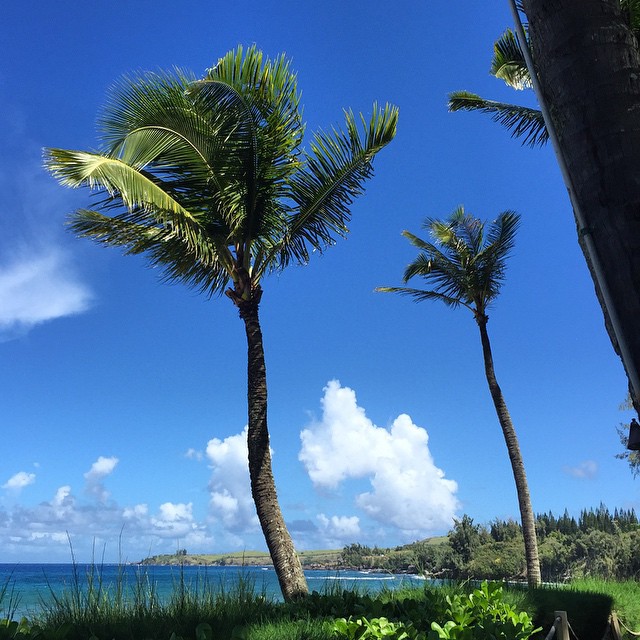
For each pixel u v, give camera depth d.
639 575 18.70
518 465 16.22
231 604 5.53
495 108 13.09
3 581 4.36
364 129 9.09
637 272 1.70
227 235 9.54
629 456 20.89
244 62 8.93
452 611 4.89
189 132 8.73
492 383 17.14
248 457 8.88
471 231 17.62
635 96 1.87
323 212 9.72
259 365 9.30
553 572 18.98
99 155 8.14
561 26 1.99
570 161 1.92
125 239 9.11
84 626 4.37
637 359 1.68
